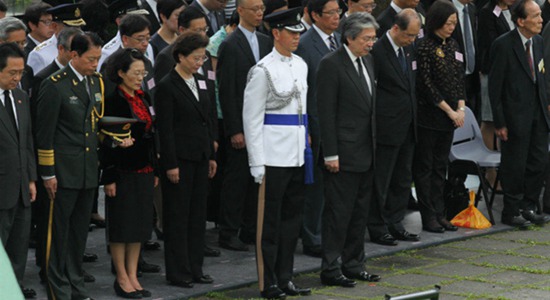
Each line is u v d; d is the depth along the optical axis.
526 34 25.61
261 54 22.42
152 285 19.61
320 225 22.41
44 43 22.11
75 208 18.02
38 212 18.06
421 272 21.02
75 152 17.67
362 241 20.22
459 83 24.41
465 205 26.03
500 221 26.41
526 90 25.73
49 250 17.72
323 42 21.83
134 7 23.56
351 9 23.61
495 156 27.22
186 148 19.27
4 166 16.80
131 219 18.36
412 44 23.69
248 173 22.67
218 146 23.39
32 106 19.11
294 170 18.66
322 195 22.19
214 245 23.19
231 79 22.11
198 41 18.92
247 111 18.36
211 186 23.84
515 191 26.03
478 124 29.11
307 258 22.11
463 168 25.94
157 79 20.77
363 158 19.48
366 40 19.11
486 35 28.39
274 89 18.30
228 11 28.34
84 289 18.23
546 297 18.97
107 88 18.73
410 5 24.69
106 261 21.55
